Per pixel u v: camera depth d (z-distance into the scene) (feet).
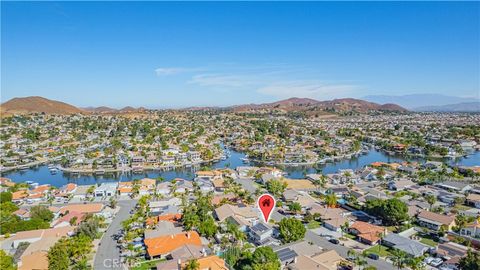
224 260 334.44
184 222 431.84
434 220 434.71
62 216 489.26
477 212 482.69
